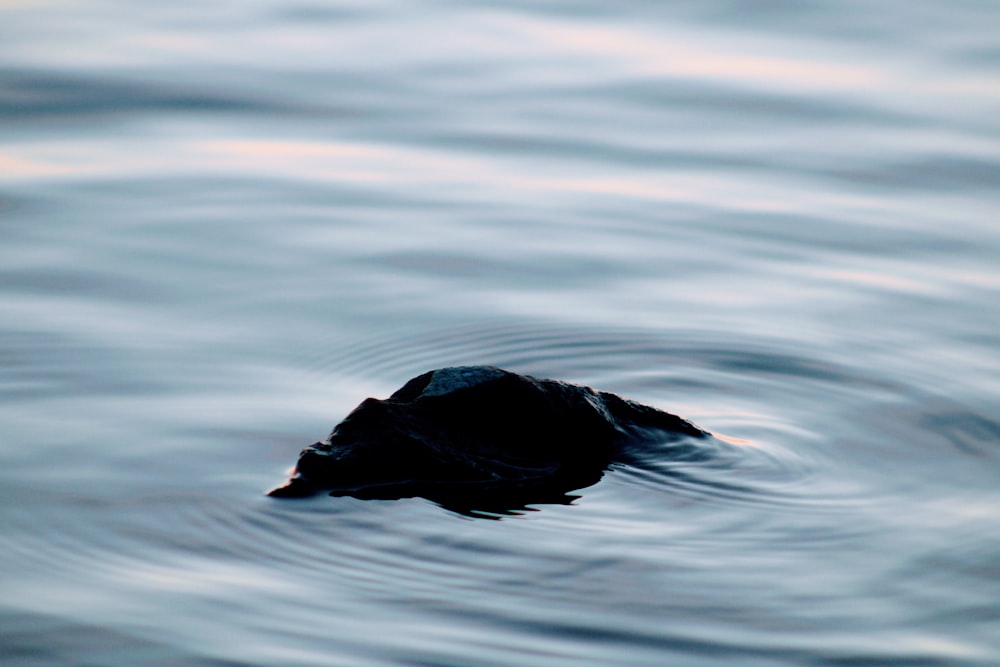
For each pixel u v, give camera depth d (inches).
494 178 1100.5
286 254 938.1
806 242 974.4
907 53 1396.4
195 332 804.0
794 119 1232.8
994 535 581.0
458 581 536.1
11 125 1176.8
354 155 1145.4
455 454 626.5
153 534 564.4
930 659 489.1
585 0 1605.6
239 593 521.7
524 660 482.6
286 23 1507.1
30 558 542.6
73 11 1528.1
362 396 724.0
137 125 1193.4
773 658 488.1
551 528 581.9
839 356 789.9
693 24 1504.7
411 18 1534.2
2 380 721.6
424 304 862.5
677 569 549.6
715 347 803.4
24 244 935.0
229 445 653.3
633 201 1053.8
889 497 617.9
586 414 657.0
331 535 568.7
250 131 1192.2
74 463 627.8
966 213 1026.1
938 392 738.8
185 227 978.7
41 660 474.6
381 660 480.4
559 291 888.9
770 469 645.3
